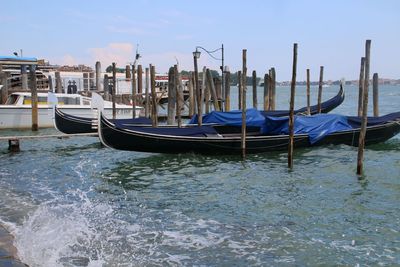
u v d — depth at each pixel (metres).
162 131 14.62
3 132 22.25
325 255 7.07
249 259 6.93
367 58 12.01
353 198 10.23
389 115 18.22
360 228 8.27
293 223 8.57
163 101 32.88
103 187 11.66
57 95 23.27
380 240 7.68
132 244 7.44
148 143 14.51
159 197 10.60
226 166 14.02
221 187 11.45
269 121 16.20
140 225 8.46
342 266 6.70
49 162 15.15
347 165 13.83
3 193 10.84
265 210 9.43
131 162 14.91
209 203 10.03
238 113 17.48
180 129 14.88
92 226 8.32
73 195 10.80
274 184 11.65
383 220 8.70
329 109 22.17
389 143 18.22
